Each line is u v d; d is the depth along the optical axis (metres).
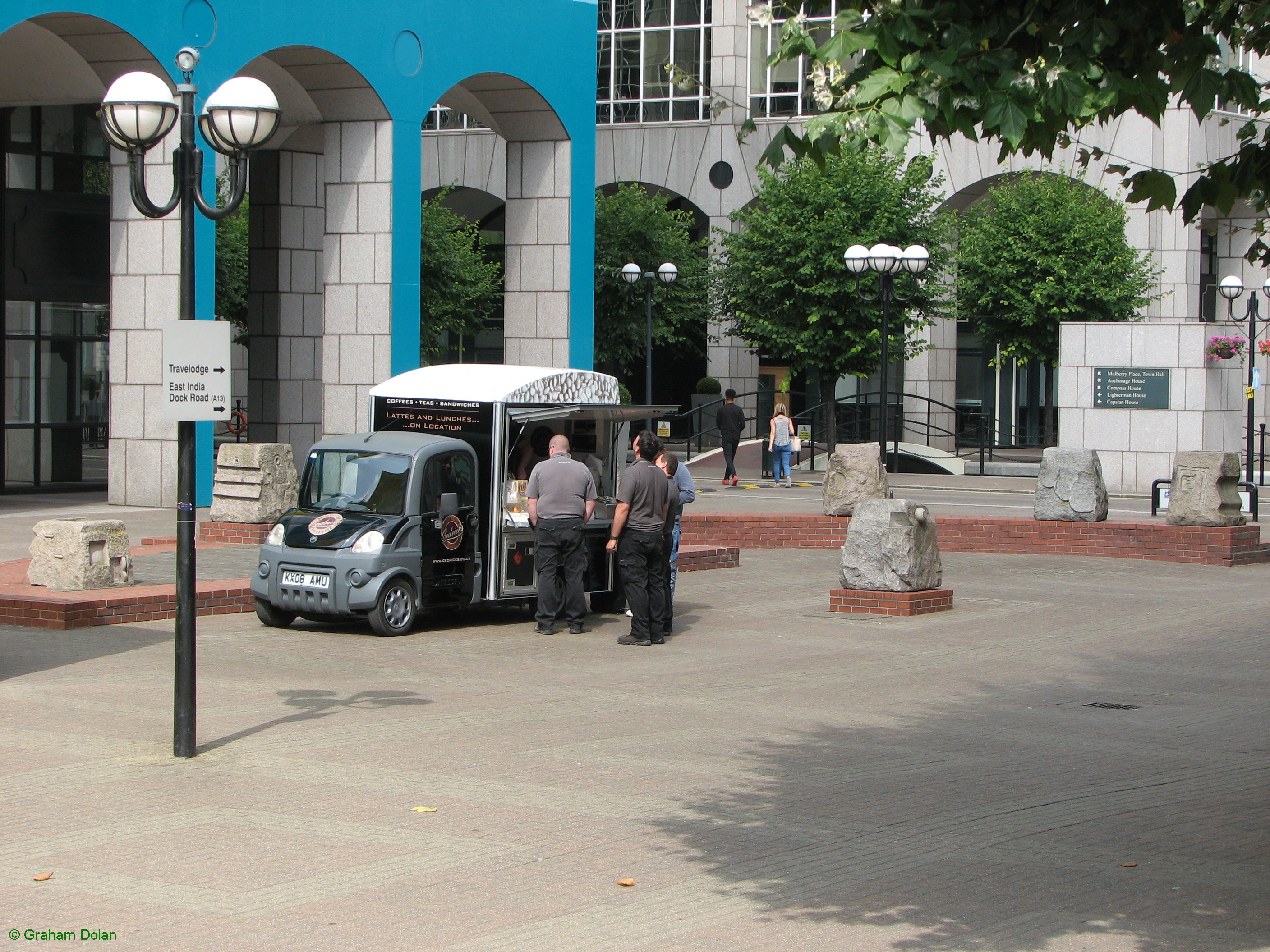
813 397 47.53
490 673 12.23
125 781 8.32
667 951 5.75
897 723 10.46
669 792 8.30
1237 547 20.52
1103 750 9.70
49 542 14.69
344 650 13.20
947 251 40.31
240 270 46.06
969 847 7.30
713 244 45.97
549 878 6.67
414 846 7.12
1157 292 43.22
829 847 7.26
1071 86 5.56
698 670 12.52
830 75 5.73
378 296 26.59
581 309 30.53
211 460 24.39
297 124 29.53
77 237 28.36
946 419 45.66
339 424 27.00
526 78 29.05
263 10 24.53
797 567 20.16
